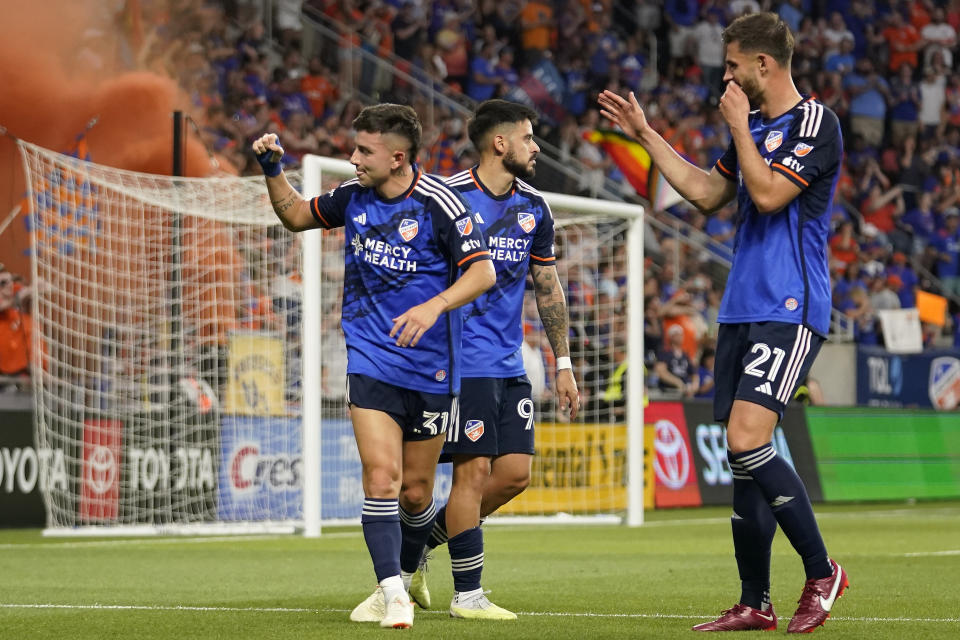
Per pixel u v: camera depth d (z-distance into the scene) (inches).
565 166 2655.0
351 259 629.6
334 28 2539.4
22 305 1684.3
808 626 575.5
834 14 3262.8
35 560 1103.6
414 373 615.2
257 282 1589.6
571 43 2869.1
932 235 3164.4
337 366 1685.5
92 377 1590.8
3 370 1659.7
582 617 663.8
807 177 576.1
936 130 3316.9
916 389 2623.0
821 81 3196.4
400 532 619.8
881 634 577.6
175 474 1549.0
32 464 1573.6
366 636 570.6
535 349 1786.4
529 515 1758.1
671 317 2341.3
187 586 870.4
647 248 2640.3
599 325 1943.9
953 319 3043.8
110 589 847.1
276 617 665.6
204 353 1579.7
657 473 2044.8
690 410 2139.5
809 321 581.0
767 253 589.0
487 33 2728.8
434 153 2448.3
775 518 581.0
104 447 1549.0
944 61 3361.2
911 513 1943.9
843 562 1051.9
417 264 616.4
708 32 3070.9
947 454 2484.0
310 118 2308.1
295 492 1550.2
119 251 1598.2
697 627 596.7
